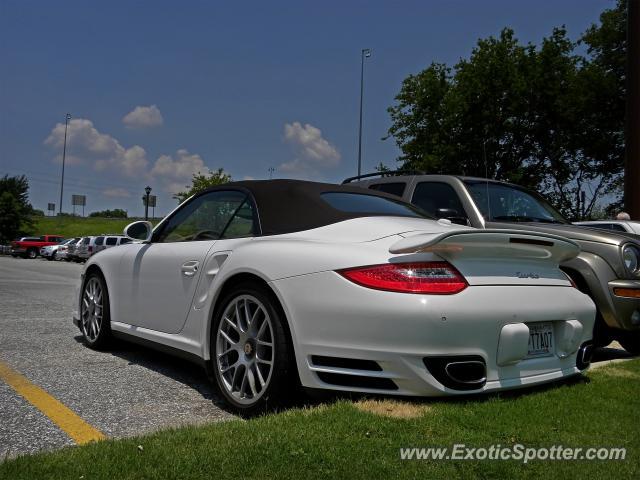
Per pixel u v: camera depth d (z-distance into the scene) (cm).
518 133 2220
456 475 221
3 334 593
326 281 296
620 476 222
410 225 343
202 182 4191
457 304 278
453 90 2242
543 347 321
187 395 373
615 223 952
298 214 356
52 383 397
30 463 229
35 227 6962
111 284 495
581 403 306
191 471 222
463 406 287
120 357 491
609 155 2352
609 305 477
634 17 1205
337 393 298
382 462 229
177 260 407
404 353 274
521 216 568
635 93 1209
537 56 2202
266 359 323
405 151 2462
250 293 331
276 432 258
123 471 222
